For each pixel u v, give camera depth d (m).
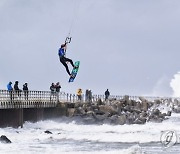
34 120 120.12
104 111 136.25
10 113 107.69
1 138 84.50
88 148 80.19
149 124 125.00
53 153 72.81
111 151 73.38
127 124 126.06
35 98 118.88
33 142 87.12
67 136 96.06
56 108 131.88
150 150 77.38
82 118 130.00
